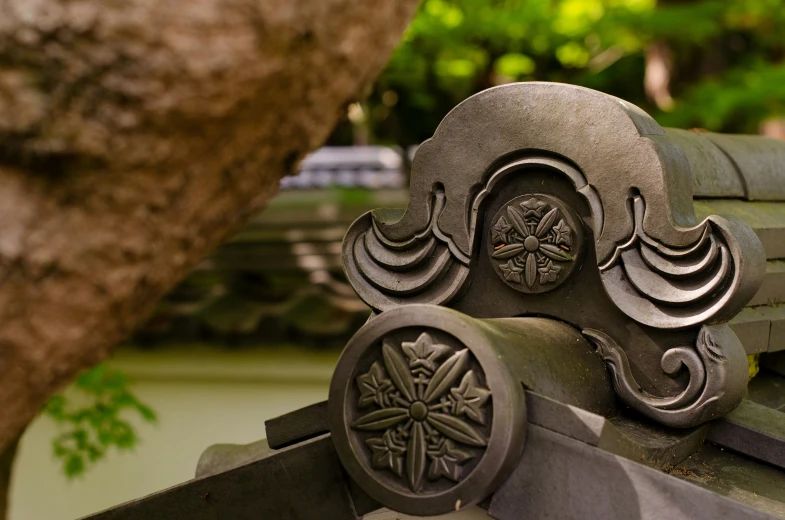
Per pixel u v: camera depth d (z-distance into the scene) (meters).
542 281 1.77
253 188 1.06
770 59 6.15
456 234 1.82
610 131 1.67
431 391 1.41
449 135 1.82
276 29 0.90
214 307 4.16
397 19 1.07
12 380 0.98
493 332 1.45
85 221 0.93
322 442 1.59
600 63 5.99
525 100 1.75
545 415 1.41
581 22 5.30
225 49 0.88
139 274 1.00
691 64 6.04
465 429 1.38
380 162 7.62
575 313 1.77
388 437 1.44
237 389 4.41
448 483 1.40
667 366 1.66
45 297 0.95
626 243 1.66
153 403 4.47
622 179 1.66
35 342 0.96
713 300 1.58
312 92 1.01
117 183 0.93
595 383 1.66
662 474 1.33
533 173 1.79
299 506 1.61
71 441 4.46
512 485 1.44
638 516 1.34
